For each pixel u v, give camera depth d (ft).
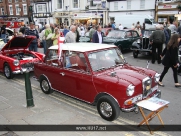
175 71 21.42
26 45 27.86
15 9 113.60
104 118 14.70
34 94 20.22
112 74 14.26
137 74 14.73
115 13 88.22
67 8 94.48
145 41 35.32
